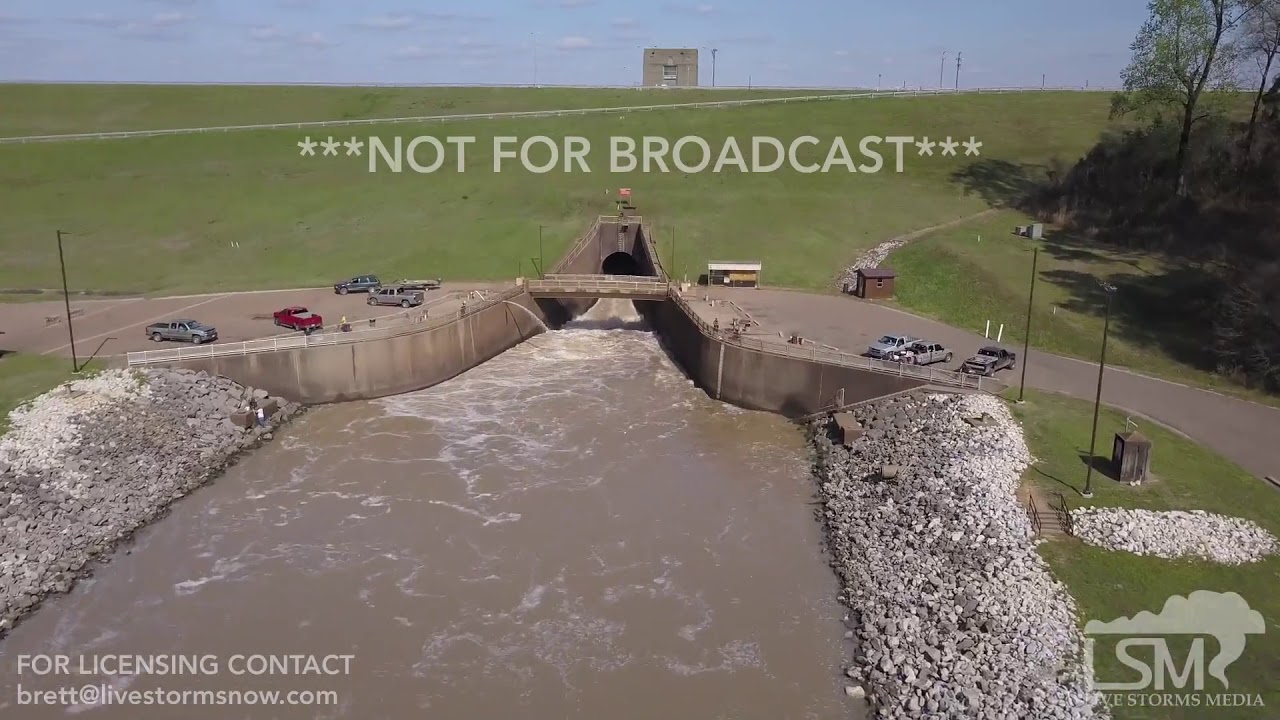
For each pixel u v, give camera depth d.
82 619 39.31
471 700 34.41
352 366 65.44
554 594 41.38
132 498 49.12
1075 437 50.00
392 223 101.19
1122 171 96.50
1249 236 78.62
